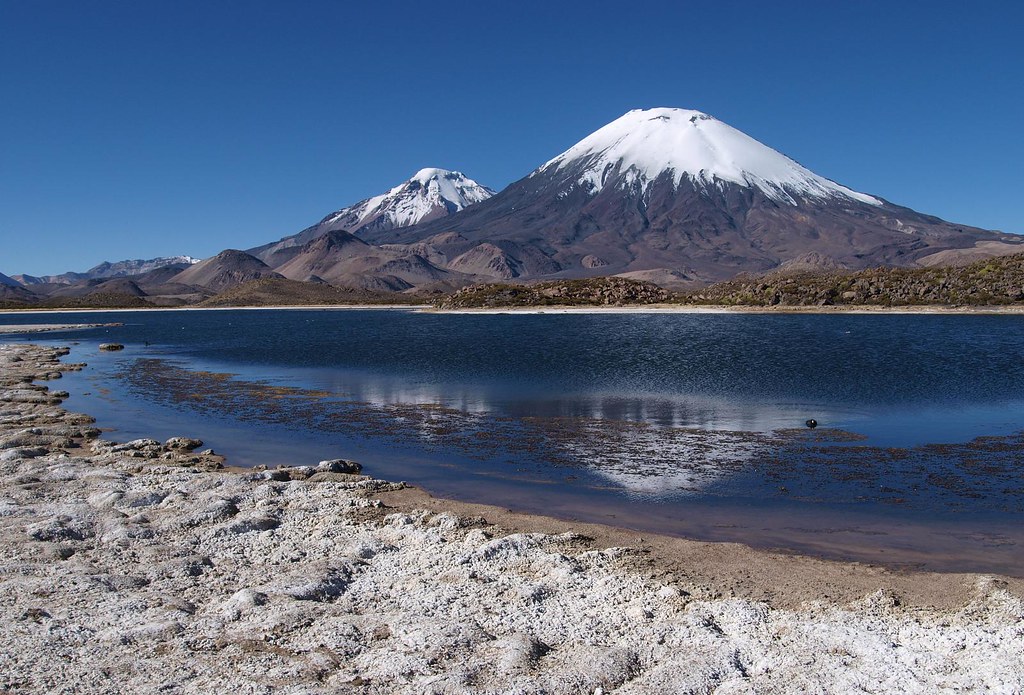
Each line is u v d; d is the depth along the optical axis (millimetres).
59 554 16047
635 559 15773
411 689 10414
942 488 21828
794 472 23938
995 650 11188
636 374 49750
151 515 19078
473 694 10258
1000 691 10062
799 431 30391
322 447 29172
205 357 71000
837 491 21703
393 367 57625
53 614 12992
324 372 55344
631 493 21875
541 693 10352
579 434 30562
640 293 176125
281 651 11547
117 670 10922
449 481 23562
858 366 52719
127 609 13133
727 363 55812
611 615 12953
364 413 36750
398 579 14711
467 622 12625
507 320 139500
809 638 11812
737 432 30375
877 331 87875
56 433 31094
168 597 13797
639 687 10484
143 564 15484
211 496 20484
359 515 19094
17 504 19938
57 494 20859
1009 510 19656
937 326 94875
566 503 20984
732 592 14062
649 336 86375
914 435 29406
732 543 17141
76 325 151500
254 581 14625
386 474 24625
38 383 51031
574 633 12258
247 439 31016
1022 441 28094
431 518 18688
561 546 16688
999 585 14039
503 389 43781
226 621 12625
